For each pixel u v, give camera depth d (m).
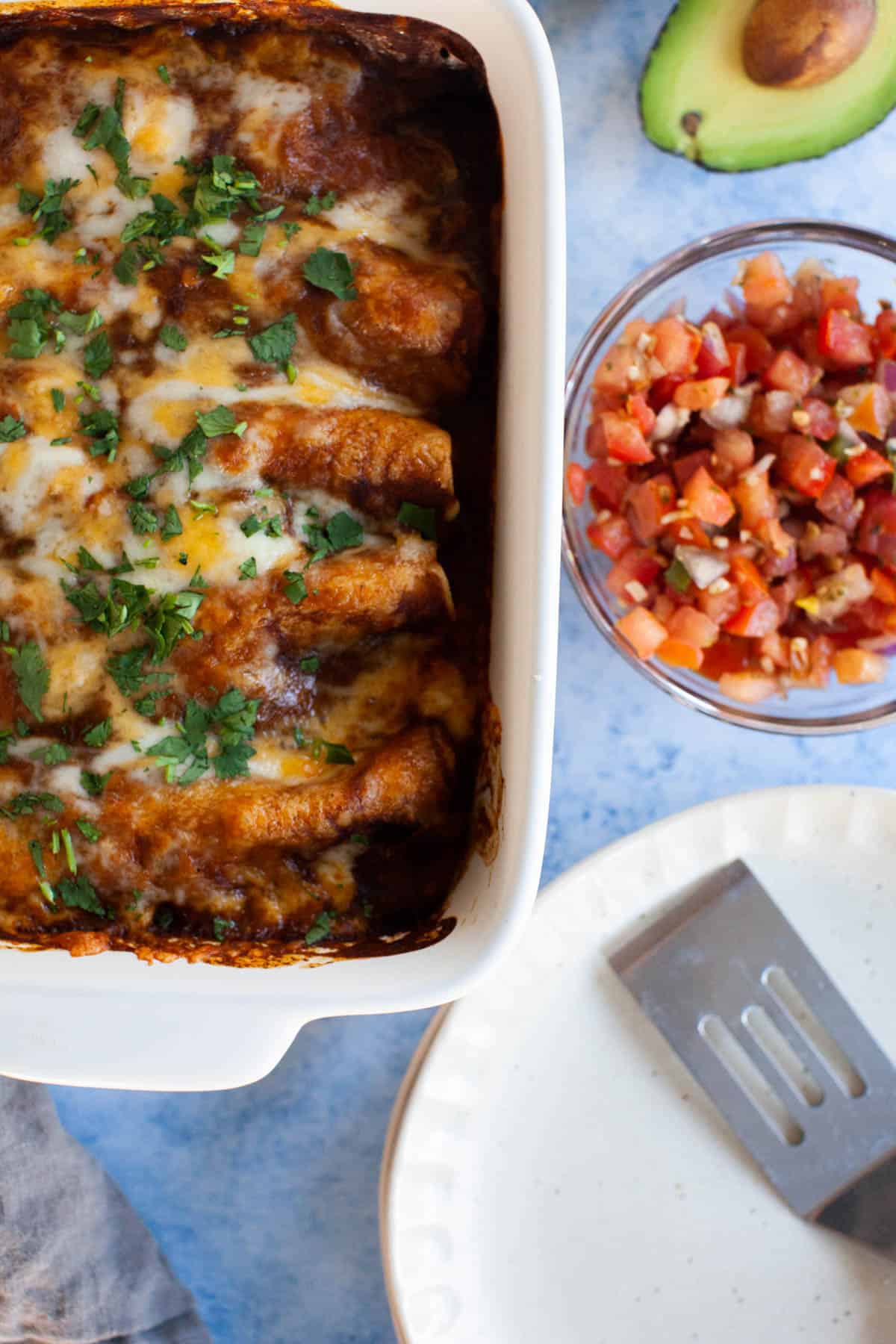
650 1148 0.80
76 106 0.68
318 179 0.68
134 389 0.66
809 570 0.78
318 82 0.68
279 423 0.66
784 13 0.73
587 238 0.80
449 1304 0.79
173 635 0.65
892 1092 0.78
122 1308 0.80
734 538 0.77
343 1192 0.82
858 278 0.79
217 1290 0.82
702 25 0.75
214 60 0.69
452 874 0.69
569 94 0.80
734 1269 0.80
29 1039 0.66
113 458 0.66
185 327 0.66
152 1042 0.66
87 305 0.66
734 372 0.77
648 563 0.78
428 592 0.67
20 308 0.66
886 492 0.77
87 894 0.67
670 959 0.79
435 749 0.67
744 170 0.78
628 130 0.80
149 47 0.69
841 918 0.79
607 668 0.81
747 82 0.76
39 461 0.66
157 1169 0.82
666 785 0.81
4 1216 0.78
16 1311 0.79
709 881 0.79
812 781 0.81
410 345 0.67
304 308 0.67
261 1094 0.82
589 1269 0.80
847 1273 0.80
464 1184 0.80
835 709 0.79
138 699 0.66
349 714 0.68
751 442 0.77
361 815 0.67
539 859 0.65
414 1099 0.78
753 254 0.78
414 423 0.67
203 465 0.65
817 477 0.76
